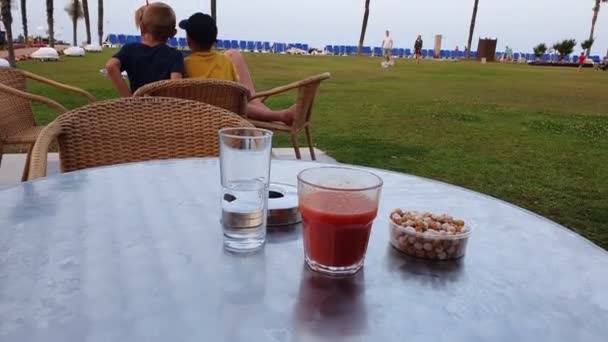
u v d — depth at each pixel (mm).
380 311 662
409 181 1319
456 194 1223
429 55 52531
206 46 3402
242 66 4070
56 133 1596
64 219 939
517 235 967
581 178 4254
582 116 8453
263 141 854
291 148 4527
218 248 834
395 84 13477
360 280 749
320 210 737
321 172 842
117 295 672
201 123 1850
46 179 1186
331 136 5629
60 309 636
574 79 19000
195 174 1275
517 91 12812
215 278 729
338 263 751
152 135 1812
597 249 911
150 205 1031
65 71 13500
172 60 3193
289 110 3699
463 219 975
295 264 791
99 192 1104
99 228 902
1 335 581
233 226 833
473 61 40250
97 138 1740
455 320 650
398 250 862
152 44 3201
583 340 625
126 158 1786
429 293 718
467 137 5953
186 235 882
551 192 3799
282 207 948
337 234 739
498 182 4023
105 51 32406
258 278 736
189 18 3389
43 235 863
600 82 17625
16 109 3037
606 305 713
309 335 598
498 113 8359
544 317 671
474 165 4559
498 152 5172
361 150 4973
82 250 809
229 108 2895
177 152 1839
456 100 10078
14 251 797
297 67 19172
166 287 697
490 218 1061
